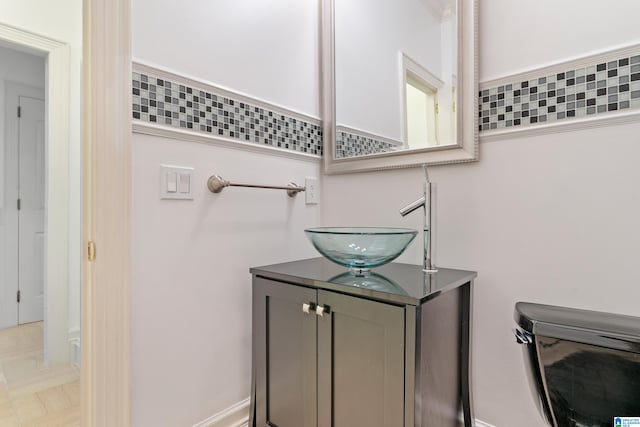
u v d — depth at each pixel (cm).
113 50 98
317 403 104
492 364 118
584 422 78
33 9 200
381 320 90
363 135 153
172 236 112
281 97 148
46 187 208
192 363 117
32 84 270
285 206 150
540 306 100
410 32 138
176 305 113
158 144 108
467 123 122
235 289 130
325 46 166
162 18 109
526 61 111
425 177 130
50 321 206
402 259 142
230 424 128
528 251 111
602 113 98
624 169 96
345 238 106
